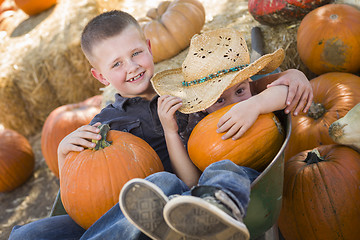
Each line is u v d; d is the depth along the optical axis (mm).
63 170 1798
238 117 1654
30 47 4898
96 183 1688
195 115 2152
